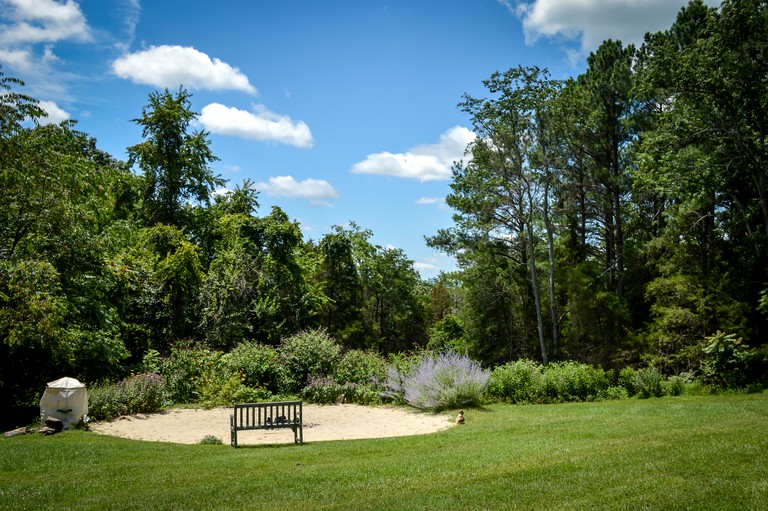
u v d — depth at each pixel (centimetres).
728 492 577
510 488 656
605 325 2873
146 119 3419
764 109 2389
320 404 1833
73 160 1962
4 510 646
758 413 1184
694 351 2333
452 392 1598
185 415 1570
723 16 2359
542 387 1934
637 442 878
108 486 752
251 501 667
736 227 2709
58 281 1589
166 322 2328
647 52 3033
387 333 4809
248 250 2945
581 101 3069
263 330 2648
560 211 3216
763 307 2286
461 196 3356
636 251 3083
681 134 2492
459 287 3550
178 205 3500
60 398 1283
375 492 684
